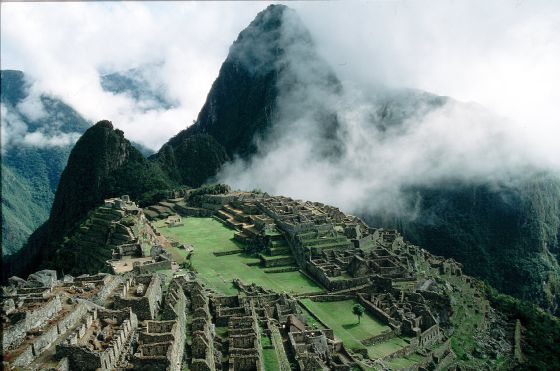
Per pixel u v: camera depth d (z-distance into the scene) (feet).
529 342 472.03
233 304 269.44
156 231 507.71
